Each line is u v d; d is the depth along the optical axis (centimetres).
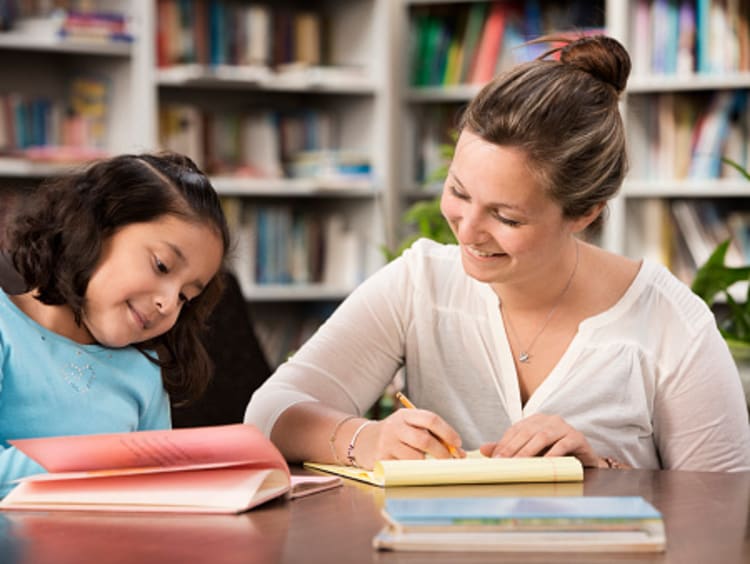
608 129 146
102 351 149
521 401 167
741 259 411
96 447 111
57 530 100
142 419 155
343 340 170
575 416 162
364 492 120
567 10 433
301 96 477
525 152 139
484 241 145
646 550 92
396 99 468
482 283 170
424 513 93
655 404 166
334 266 458
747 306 216
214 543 95
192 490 110
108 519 104
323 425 145
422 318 172
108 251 139
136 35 397
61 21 381
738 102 408
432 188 460
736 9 404
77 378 145
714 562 90
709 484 127
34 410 141
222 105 453
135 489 111
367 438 140
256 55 434
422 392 173
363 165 448
